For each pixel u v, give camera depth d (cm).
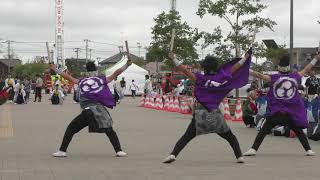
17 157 1059
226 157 1066
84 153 1122
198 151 1155
